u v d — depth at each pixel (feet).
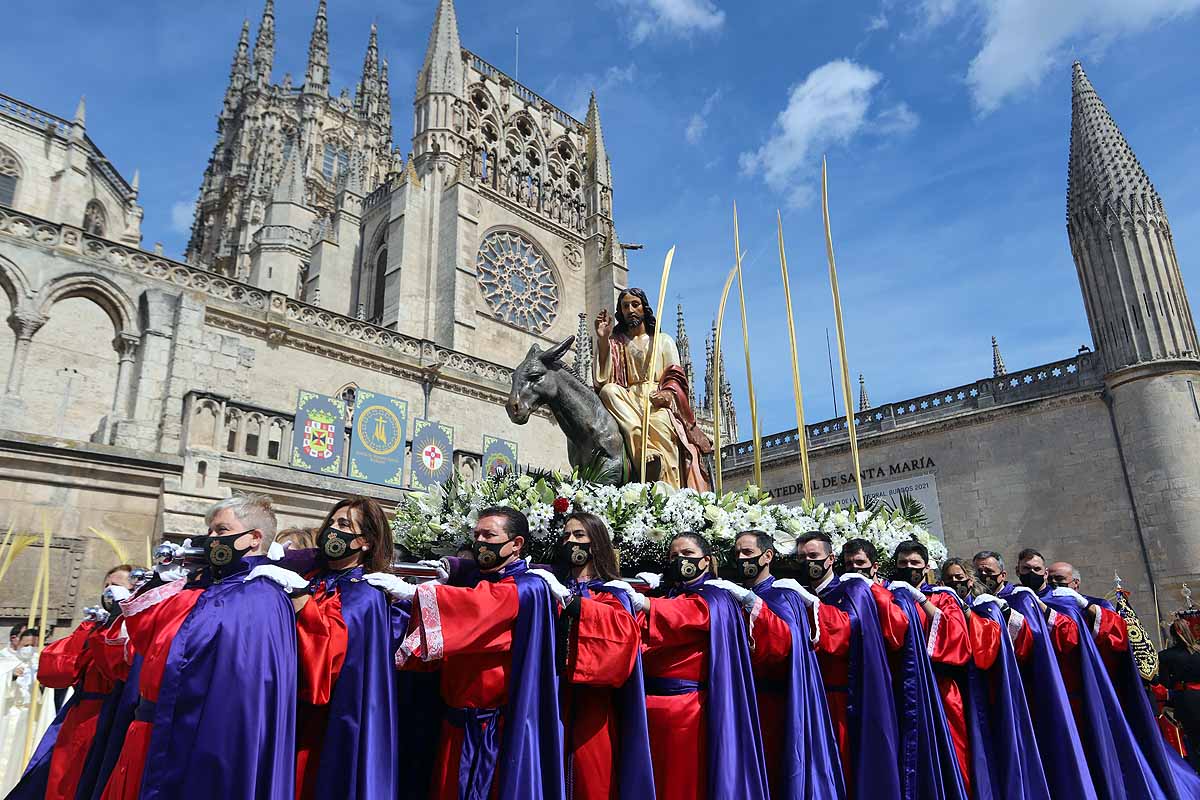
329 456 65.82
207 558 14.15
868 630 20.25
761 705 19.56
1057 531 84.12
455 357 105.81
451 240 135.74
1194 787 25.54
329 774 13.23
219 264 209.36
